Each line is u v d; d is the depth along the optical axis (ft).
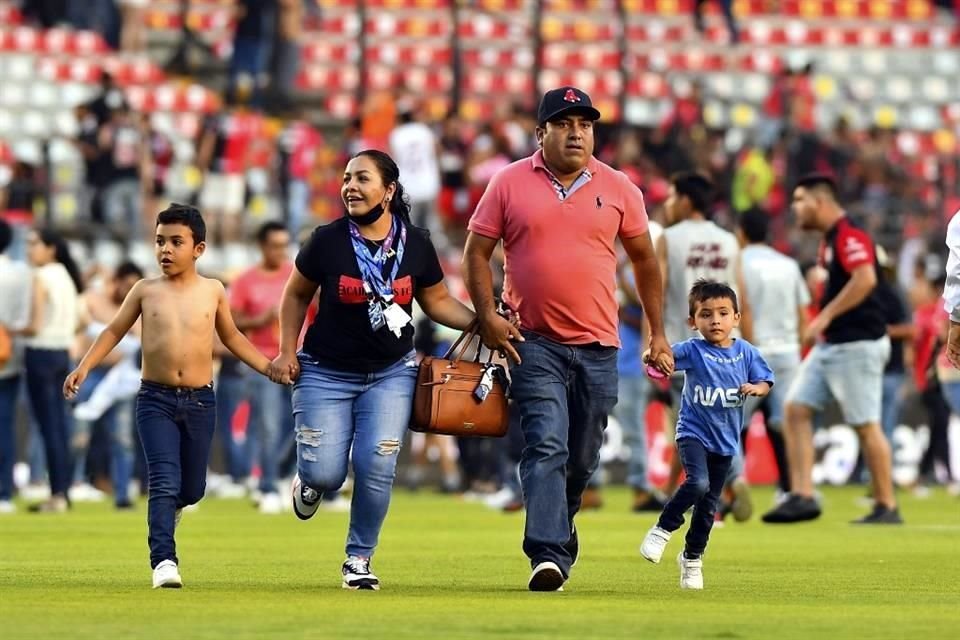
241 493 241.96
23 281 196.44
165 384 101.91
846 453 275.18
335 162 320.91
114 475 208.85
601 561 126.72
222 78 378.12
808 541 151.12
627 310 193.47
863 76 408.05
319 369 99.91
